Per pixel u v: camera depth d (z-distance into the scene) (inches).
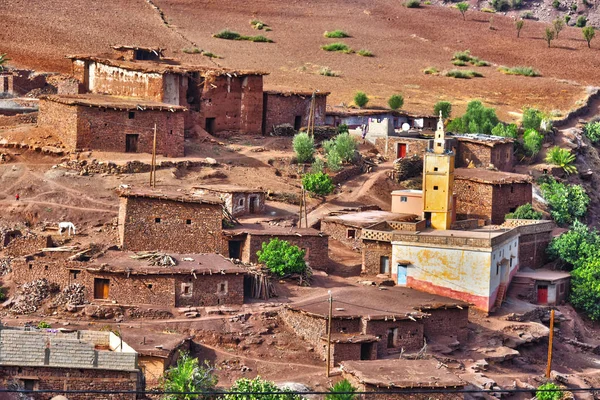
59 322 6747.1
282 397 5900.6
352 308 7007.9
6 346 5664.4
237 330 6850.4
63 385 5679.1
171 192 7829.7
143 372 6097.4
